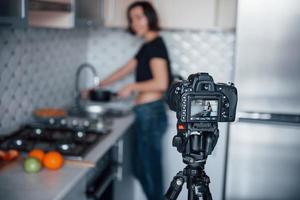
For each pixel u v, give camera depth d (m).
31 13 2.05
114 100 3.05
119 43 3.41
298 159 2.52
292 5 2.38
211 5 2.95
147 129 2.78
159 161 2.84
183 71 3.33
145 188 2.90
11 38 2.14
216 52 3.27
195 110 1.13
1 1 1.37
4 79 2.09
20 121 2.30
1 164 1.72
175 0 2.97
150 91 2.75
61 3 1.99
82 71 3.43
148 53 2.72
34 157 1.66
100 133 2.28
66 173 1.63
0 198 1.36
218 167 2.83
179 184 1.21
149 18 2.73
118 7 3.02
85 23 2.48
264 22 2.43
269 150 2.54
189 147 1.17
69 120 2.58
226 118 1.16
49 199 1.36
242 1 2.44
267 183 2.59
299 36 2.40
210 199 1.19
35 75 2.48
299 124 2.46
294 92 2.45
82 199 1.74
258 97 2.49
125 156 2.61
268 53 2.45
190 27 2.99
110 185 2.27
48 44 2.66
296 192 2.55
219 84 1.17
